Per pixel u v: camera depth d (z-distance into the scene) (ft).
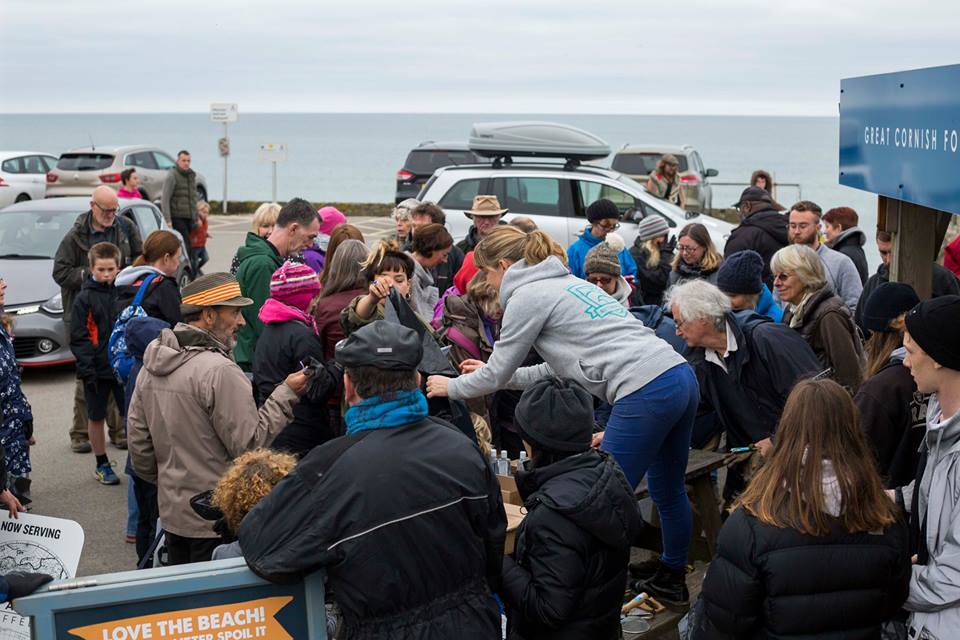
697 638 9.97
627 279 26.50
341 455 8.50
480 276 18.07
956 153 10.02
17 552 11.85
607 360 13.17
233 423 13.24
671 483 14.20
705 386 15.19
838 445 8.91
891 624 10.16
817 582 8.77
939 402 9.63
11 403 18.24
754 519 9.06
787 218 27.35
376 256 16.58
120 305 20.62
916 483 10.01
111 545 19.52
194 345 13.66
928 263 13.67
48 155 86.28
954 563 8.92
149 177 80.64
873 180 12.69
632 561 17.16
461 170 45.01
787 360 14.33
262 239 20.66
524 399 9.94
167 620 8.41
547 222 43.50
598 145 44.80
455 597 8.71
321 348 16.12
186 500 13.35
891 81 11.97
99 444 22.79
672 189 52.26
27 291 33.14
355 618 8.53
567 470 9.73
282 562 8.22
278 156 86.58
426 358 13.91
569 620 9.74
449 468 8.69
